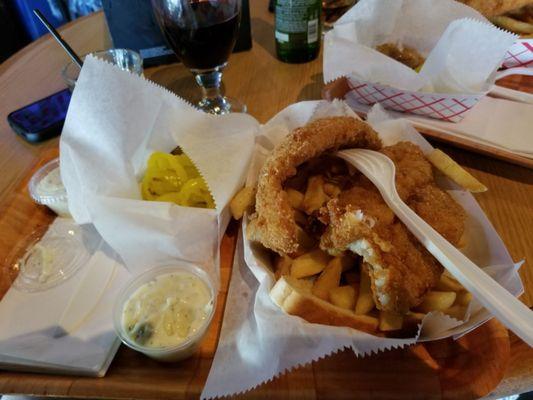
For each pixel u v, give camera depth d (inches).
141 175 14.2
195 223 11.7
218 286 11.7
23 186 14.8
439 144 15.8
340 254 11.0
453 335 9.9
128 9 19.9
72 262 12.3
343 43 16.4
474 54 15.8
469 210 12.7
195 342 9.9
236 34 16.7
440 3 18.2
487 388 9.3
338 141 12.3
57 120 17.6
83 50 23.3
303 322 9.9
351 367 9.9
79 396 9.8
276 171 11.3
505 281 10.2
